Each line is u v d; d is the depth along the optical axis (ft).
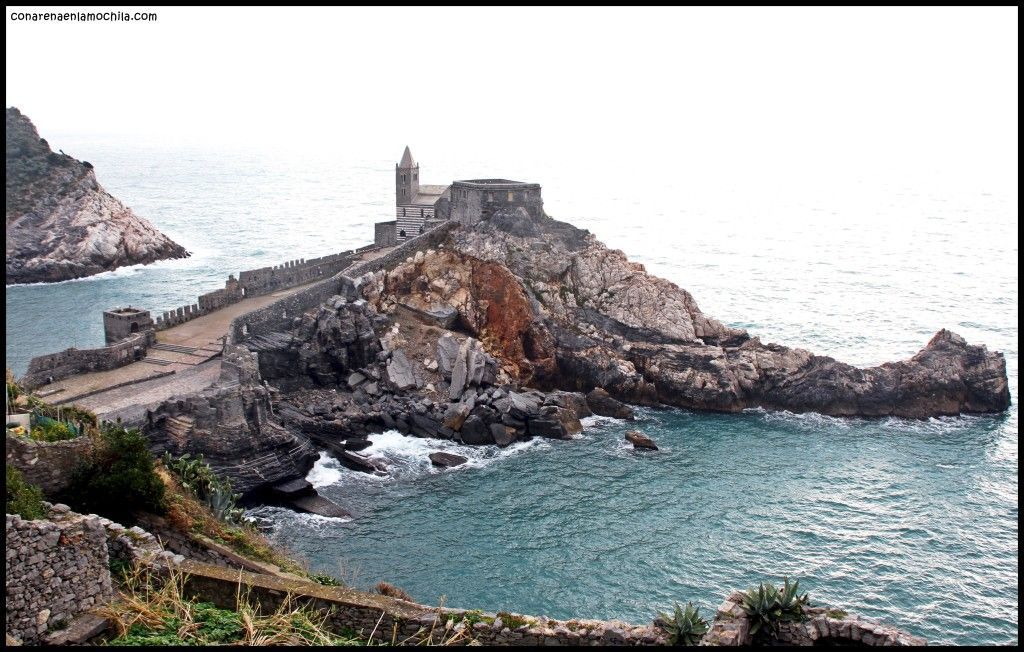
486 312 371.56
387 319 351.25
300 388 321.93
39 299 552.00
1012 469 302.45
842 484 285.84
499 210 430.61
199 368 276.00
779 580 222.07
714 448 314.96
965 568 232.73
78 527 94.07
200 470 176.65
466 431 310.04
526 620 101.65
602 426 335.26
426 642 98.84
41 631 90.43
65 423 145.18
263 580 104.68
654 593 213.66
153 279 625.41
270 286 367.66
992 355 364.79
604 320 389.19
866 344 454.81
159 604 97.76
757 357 365.40
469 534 240.53
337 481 272.31
